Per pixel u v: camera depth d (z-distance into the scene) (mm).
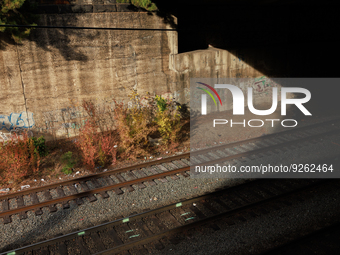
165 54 11984
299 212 6918
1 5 8430
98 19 10383
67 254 5855
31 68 9812
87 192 7777
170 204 7105
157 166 9227
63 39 10023
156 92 12219
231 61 13555
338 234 6168
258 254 5688
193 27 13320
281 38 15039
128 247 5949
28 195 7848
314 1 13594
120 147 10258
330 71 16969
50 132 10703
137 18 11039
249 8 13898
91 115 11156
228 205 7312
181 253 5855
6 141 9680
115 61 11070
